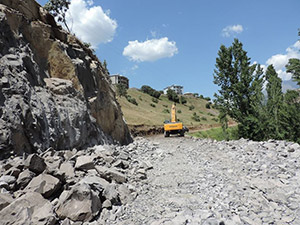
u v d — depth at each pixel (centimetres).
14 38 878
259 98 2270
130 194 537
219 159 878
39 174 494
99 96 1505
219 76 2462
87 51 1653
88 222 396
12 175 465
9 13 883
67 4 3112
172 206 468
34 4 1123
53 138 803
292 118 2181
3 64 725
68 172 543
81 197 418
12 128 616
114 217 419
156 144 1452
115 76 13550
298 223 371
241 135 2373
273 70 3091
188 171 752
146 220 408
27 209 361
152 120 5162
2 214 337
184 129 2514
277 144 978
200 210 429
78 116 1057
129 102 7362
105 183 536
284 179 575
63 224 374
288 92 2408
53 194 461
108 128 1603
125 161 835
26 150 658
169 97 11488
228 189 543
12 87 695
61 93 1037
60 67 1171
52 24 1262
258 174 641
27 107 702
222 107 2438
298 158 746
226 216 406
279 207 430
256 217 397
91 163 625
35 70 938
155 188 603
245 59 2373
